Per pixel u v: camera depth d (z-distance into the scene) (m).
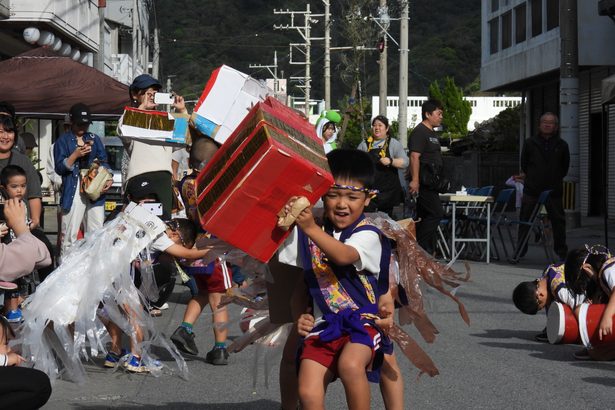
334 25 64.81
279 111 4.88
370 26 42.06
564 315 8.59
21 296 9.47
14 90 14.98
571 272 8.62
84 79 15.23
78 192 12.34
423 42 107.69
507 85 34.50
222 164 4.56
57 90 15.03
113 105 14.88
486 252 16.55
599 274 8.45
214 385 7.46
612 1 20.17
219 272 8.18
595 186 28.61
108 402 6.91
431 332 5.13
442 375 7.75
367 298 4.73
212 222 4.26
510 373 7.82
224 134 7.12
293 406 5.37
